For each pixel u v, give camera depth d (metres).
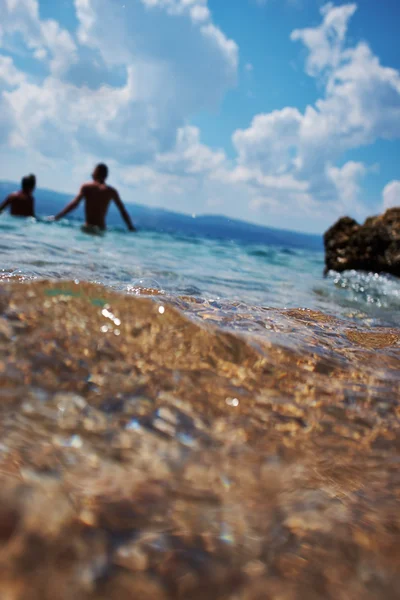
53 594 0.46
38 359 1.00
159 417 0.90
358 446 0.95
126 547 0.55
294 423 1.00
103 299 1.42
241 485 0.75
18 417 0.78
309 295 3.71
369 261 5.85
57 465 0.67
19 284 1.39
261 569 0.56
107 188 8.73
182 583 0.52
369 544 0.64
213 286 3.19
